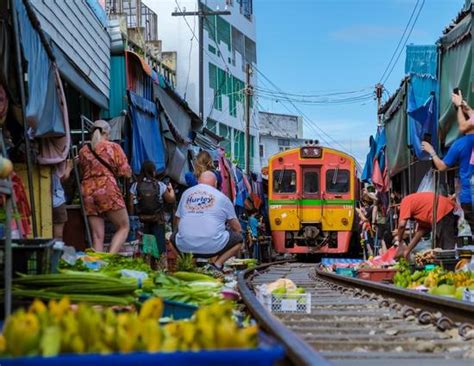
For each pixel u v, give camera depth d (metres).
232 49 42.59
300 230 26.41
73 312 3.13
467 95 10.77
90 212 9.97
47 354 2.63
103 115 14.66
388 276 13.27
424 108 13.60
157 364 2.63
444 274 9.95
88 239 9.97
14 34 7.36
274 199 26.52
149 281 5.89
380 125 22.97
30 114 7.99
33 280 4.89
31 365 2.55
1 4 7.41
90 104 14.33
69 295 4.85
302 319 7.66
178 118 19.25
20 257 5.05
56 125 9.09
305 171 26.52
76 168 10.03
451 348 5.73
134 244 11.82
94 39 13.36
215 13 28.08
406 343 5.77
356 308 8.88
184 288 6.10
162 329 3.03
